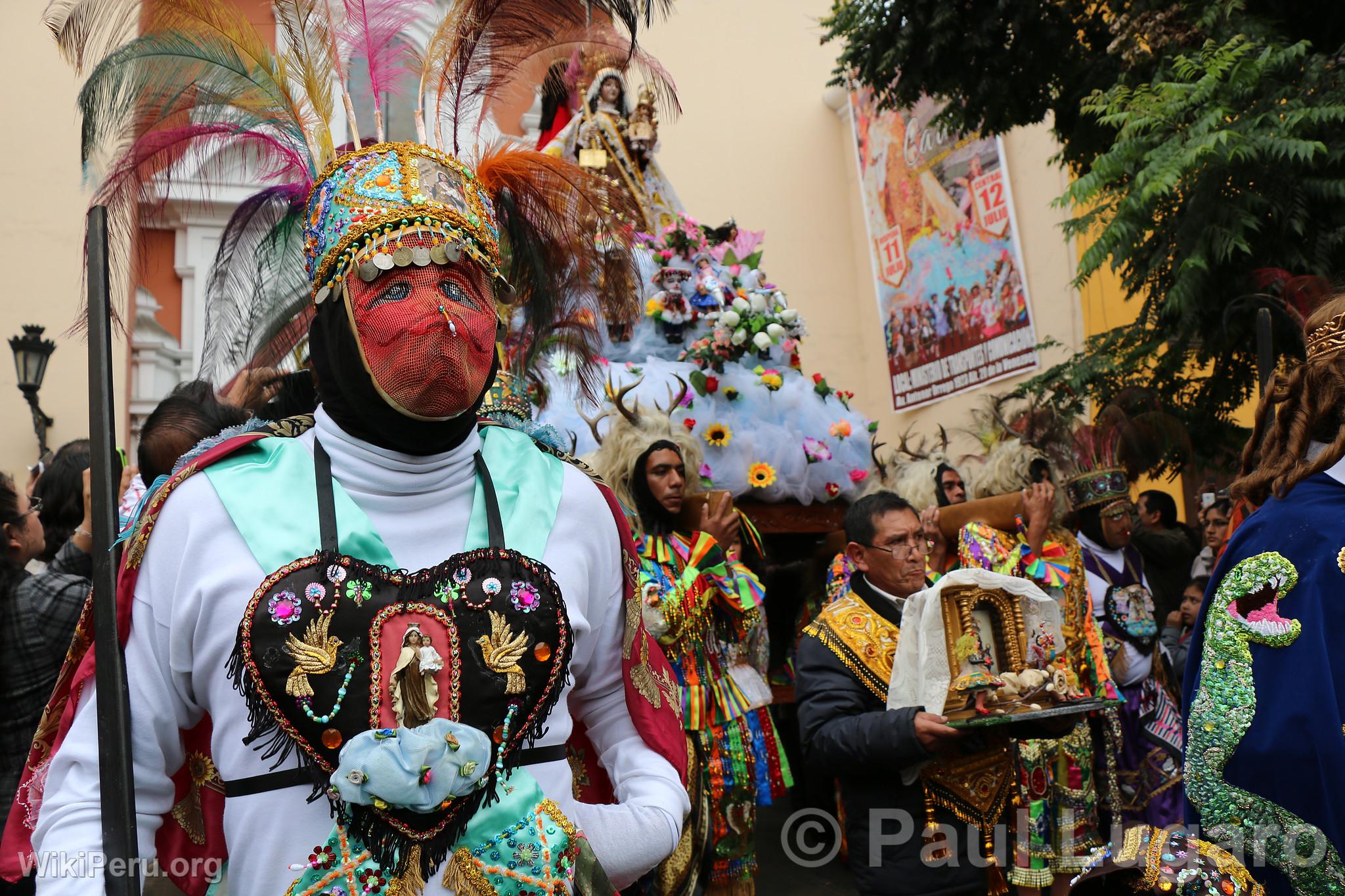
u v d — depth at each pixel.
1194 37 5.49
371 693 1.28
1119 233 5.04
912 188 11.58
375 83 1.77
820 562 5.10
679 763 1.64
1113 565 4.07
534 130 6.22
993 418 4.90
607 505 1.66
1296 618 1.81
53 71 8.95
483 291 1.47
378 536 1.38
